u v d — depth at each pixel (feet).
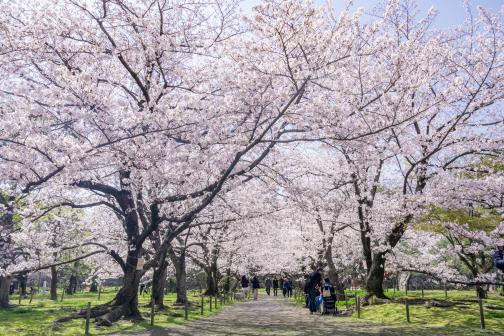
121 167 37.32
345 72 39.19
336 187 58.95
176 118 33.12
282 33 33.45
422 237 74.74
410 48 39.86
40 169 33.58
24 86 33.09
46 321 45.65
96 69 39.50
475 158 57.52
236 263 114.42
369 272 59.57
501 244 44.52
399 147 47.80
